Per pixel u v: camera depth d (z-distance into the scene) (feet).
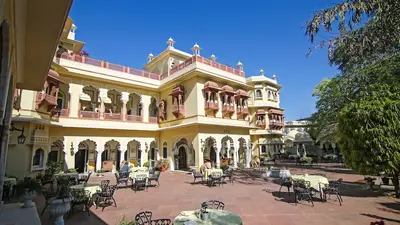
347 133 28.73
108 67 64.13
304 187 27.45
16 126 41.65
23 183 31.53
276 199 29.27
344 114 29.07
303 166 74.69
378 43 25.81
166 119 70.90
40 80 25.30
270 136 102.47
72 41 64.95
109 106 71.92
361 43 26.03
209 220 13.73
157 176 40.19
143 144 69.00
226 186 39.45
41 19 14.12
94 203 26.68
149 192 34.50
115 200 29.27
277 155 107.45
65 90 60.39
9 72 13.82
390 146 24.76
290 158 106.73
